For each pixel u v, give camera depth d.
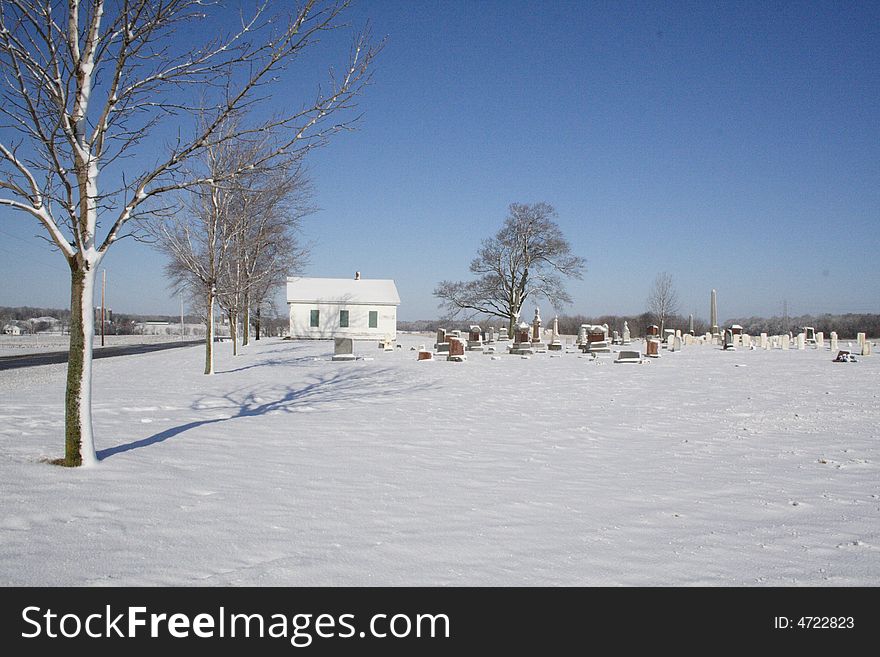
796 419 11.61
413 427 10.44
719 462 7.97
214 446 8.12
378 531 4.95
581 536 4.98
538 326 40.03
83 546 4.37
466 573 4.19
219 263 22.56
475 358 30.62
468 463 7.69
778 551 4.70
